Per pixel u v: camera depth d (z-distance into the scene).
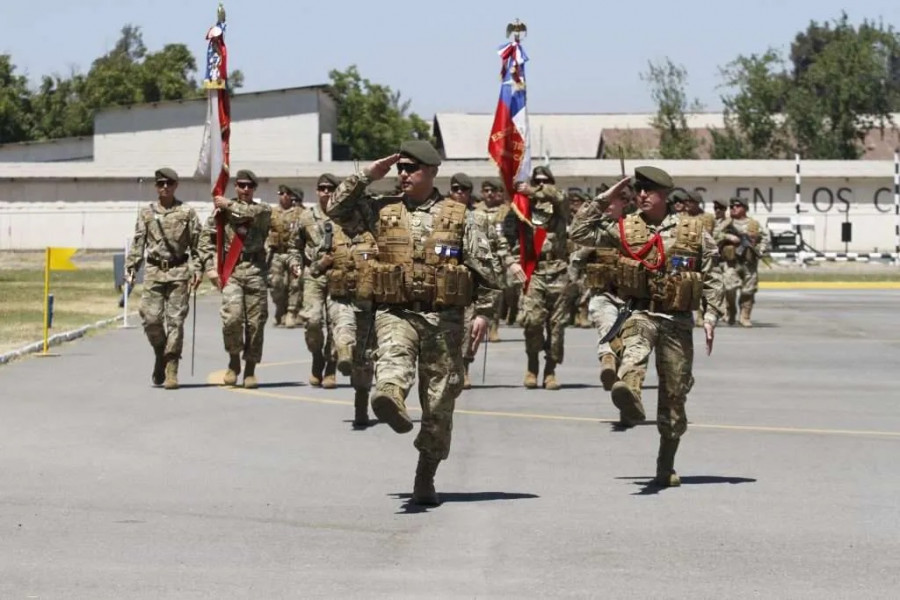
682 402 13.02
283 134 96.38
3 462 14.30
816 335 32.38
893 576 9.78
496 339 30.22
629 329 12.86
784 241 76.88
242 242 20.59
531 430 16.89
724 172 84.19
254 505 12.16
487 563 10.06
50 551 10.41
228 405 18.88
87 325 31.84
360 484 13.20
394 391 11.38
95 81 136.62
